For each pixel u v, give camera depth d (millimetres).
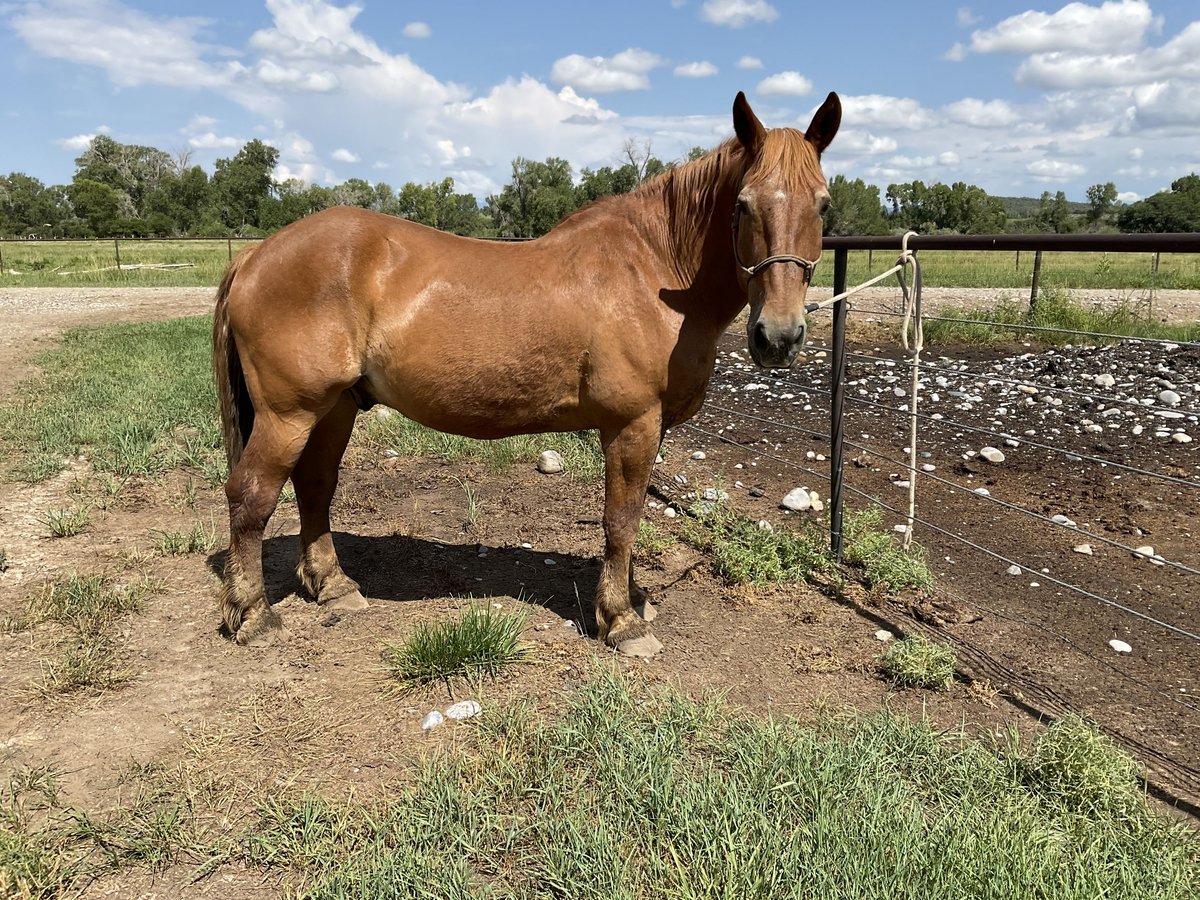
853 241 3910
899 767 2498
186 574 3963
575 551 4449
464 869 2045
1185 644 3402
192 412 6793
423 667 3033
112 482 5207
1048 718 2852
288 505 5105
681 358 3076
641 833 2180
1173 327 12023
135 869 2115
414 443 6289
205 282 23453
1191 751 2668
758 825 2162
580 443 6254
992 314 13062
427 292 3021
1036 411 7469
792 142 2689
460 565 4215
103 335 11203
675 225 3068
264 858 2139
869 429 7070
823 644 3398
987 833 2090
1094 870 1987
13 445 5867
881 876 1960
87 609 3480
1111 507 5086
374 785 2438
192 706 2867
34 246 42156
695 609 3748
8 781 2432
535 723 2705
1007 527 4801
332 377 3047
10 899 1971
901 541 4555
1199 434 6531
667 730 2615
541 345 3035
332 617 3570
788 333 2615
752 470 6020
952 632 3510
